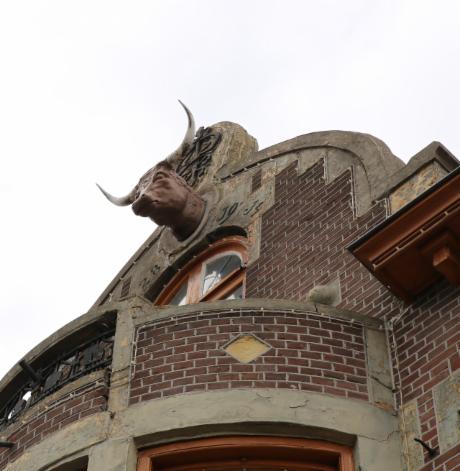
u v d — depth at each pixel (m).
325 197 15.53
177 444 11.85
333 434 11.82
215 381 12.23
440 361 12.14
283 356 12.45
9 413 13.95
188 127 17.39
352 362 12.53
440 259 12.53
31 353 13.85
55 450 12.28
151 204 16.97
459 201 12.46
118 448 11.86
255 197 16.77
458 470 11.14
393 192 14.48
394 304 13.16
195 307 13.01
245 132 18.88
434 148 14.35
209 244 17.03
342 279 14.12
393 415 12.12
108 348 13.12
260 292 15.21
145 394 12.30
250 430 11.81
